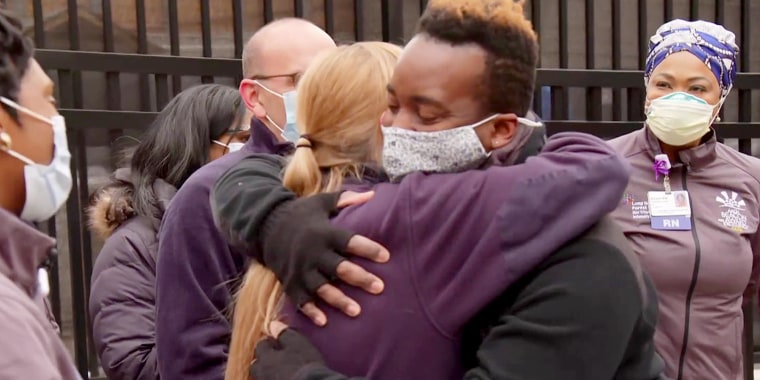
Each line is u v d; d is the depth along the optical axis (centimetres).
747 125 416
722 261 259
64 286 381
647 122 273
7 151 138
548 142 132
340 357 126
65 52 336
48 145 143
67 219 345
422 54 127
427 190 125
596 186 120
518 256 118
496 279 118
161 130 271
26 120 139
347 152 141
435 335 122
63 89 340
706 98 271
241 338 142
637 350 125
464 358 125
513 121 129
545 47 429
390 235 125
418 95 127
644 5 414
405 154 129
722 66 273
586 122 398
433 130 127
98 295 255
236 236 139
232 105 271
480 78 125
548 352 116
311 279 127
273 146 222
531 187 120
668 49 274
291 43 228
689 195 266
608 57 438
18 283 132
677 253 257
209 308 202
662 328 258
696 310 259
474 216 121
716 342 260
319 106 142
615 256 120
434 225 123
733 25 451
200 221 204
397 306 123
